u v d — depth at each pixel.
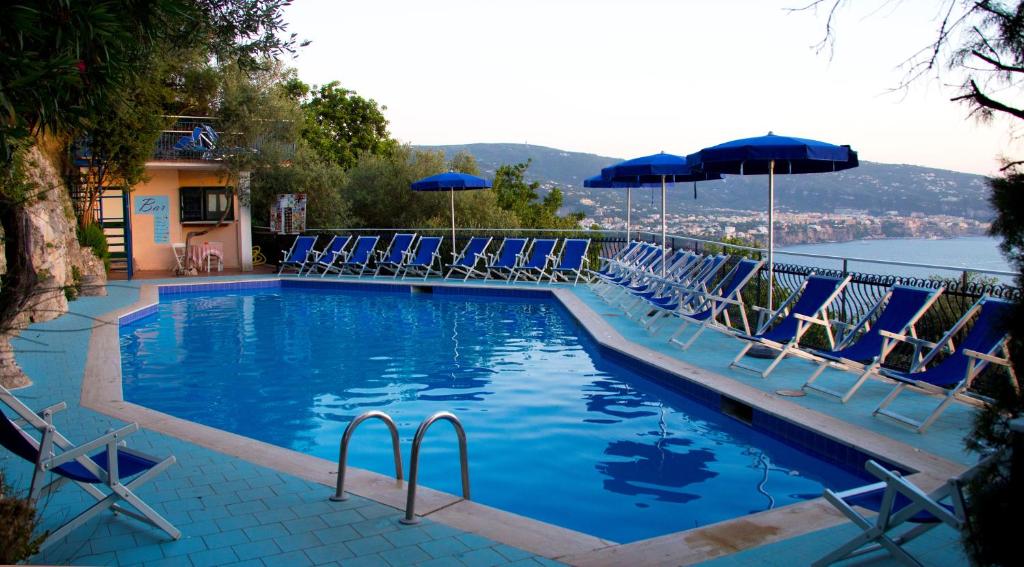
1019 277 2.07
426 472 4.92
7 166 3.13
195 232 18.48
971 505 2.17
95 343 8.56
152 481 4.19
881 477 2.89
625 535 3.96
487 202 21.81
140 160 15.47
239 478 4.24
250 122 18.12
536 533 3.48
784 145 7.44
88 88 3.20
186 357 8.91
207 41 5.33
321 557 3.22
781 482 4.74
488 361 8.60
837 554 3.03
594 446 5.48
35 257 9.48
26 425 5.23
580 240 15.20
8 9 2.50
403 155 21.83
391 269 17.83
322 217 20.08
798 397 6.09
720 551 3.28
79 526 3.52
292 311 12.93
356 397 6.98
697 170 8.80
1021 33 2.17
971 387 5.48
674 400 6.84
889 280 7.02
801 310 7.11
